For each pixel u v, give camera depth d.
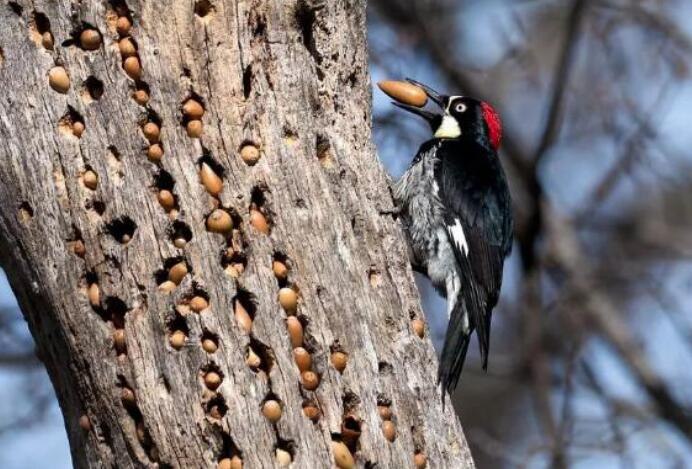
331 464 10.70
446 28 23.34
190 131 10.91
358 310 11.12
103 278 10.79
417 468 11.23
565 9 23.81
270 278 10.81
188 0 11.03
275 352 10.67
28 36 11.16
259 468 10.49
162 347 10.62
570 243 23.59
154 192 10.84
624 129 23.44
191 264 10.70
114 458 10.86
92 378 10.82
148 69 10.94
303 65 11.45
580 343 22.52
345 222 11.27
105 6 11.03
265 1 11.32
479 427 23.78
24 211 11.05
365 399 10.96
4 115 11.09
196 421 10.52
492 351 23.52
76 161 10.92
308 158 11.22
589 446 20.45
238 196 10.88
